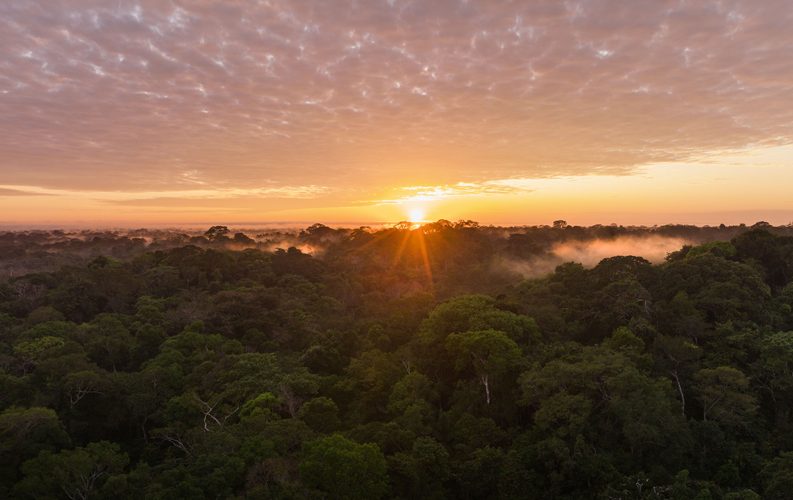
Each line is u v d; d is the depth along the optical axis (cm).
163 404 4897
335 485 3431
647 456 4003
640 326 5216
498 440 4338
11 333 6412
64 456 3722
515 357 4784
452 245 14062
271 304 7775
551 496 3762
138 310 7350
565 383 4294
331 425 4591
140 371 5528
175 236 18712
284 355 6231
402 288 10488
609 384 4056
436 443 4091
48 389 4803
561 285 7112
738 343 4850
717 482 3831
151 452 4547
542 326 5831
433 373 5531
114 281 8112
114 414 4903
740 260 6756
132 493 3534
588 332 5850
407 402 4741
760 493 3672
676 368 4756
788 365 4619
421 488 3884
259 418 4153
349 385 5284
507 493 3791
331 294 9612
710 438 4094
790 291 5850
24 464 3662
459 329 5466
